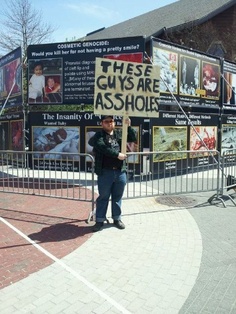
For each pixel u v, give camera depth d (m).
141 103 6.17
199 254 4.71
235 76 13.95
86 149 10.90
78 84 10.89
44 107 13.06
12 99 12.52
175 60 11.17
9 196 7.96
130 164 10.16
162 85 10.73
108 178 5.48
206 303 3.52
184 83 11.56
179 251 4.81
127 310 3.39
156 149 10.54
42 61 11.18
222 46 18.97
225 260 4.53
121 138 5.87
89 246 4.96
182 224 5.97
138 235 5.42
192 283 3.92
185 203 7.40
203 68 12.30
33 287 3.80
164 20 22.98
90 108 12.88
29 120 11.53
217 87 12.98
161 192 8.38
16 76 12.14
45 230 5.64
